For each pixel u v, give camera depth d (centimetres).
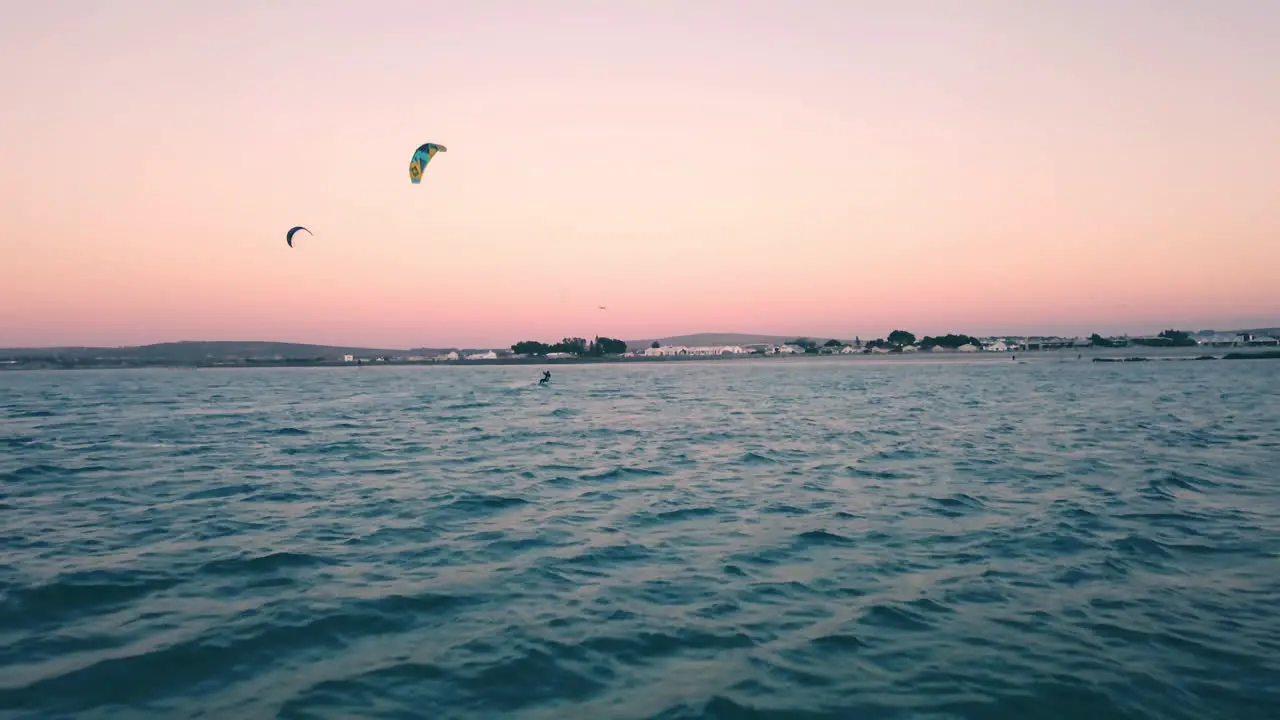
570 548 1519
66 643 1032
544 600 1202
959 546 1498
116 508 1936
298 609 1164
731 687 891
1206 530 1594
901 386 9062
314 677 927
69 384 13312
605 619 1115
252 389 10331
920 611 1132
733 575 1327
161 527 1716
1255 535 1545
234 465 2698
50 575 1337
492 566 1391
